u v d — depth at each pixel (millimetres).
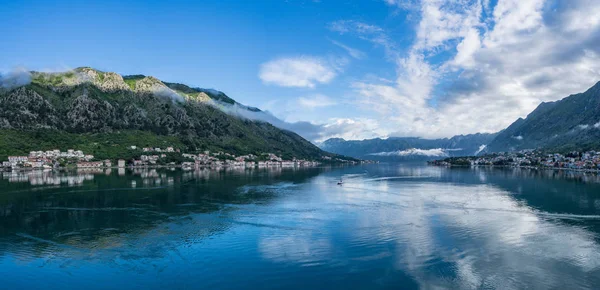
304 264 52469
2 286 45719
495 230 71938
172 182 174125
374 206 102688
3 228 75438
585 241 64250
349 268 50750
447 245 61375
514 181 192125
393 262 52938
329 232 70562
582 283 45781
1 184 157750
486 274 48469
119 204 105688
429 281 46312
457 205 104312
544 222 79750
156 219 84062
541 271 49719
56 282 46812
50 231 72750
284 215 88625
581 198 119250
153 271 50188
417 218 84062
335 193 135875
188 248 60562
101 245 62656
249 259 54781
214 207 100875
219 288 44531
